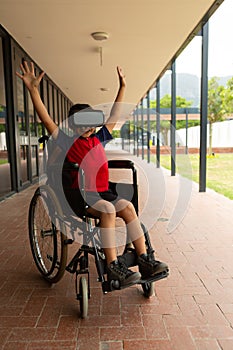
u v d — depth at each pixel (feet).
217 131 46.39
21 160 22.20
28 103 23.91
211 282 7.90
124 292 7.49
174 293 7.39
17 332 6.02
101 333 5.98
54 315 6.57
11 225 12.95
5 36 18.72
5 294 7.45
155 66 25.96
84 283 6.46
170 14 15.71
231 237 11.23
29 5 14.47
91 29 17.67
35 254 8.41
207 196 18.80
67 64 25.08
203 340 5.76
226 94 40.06
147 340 5.77
